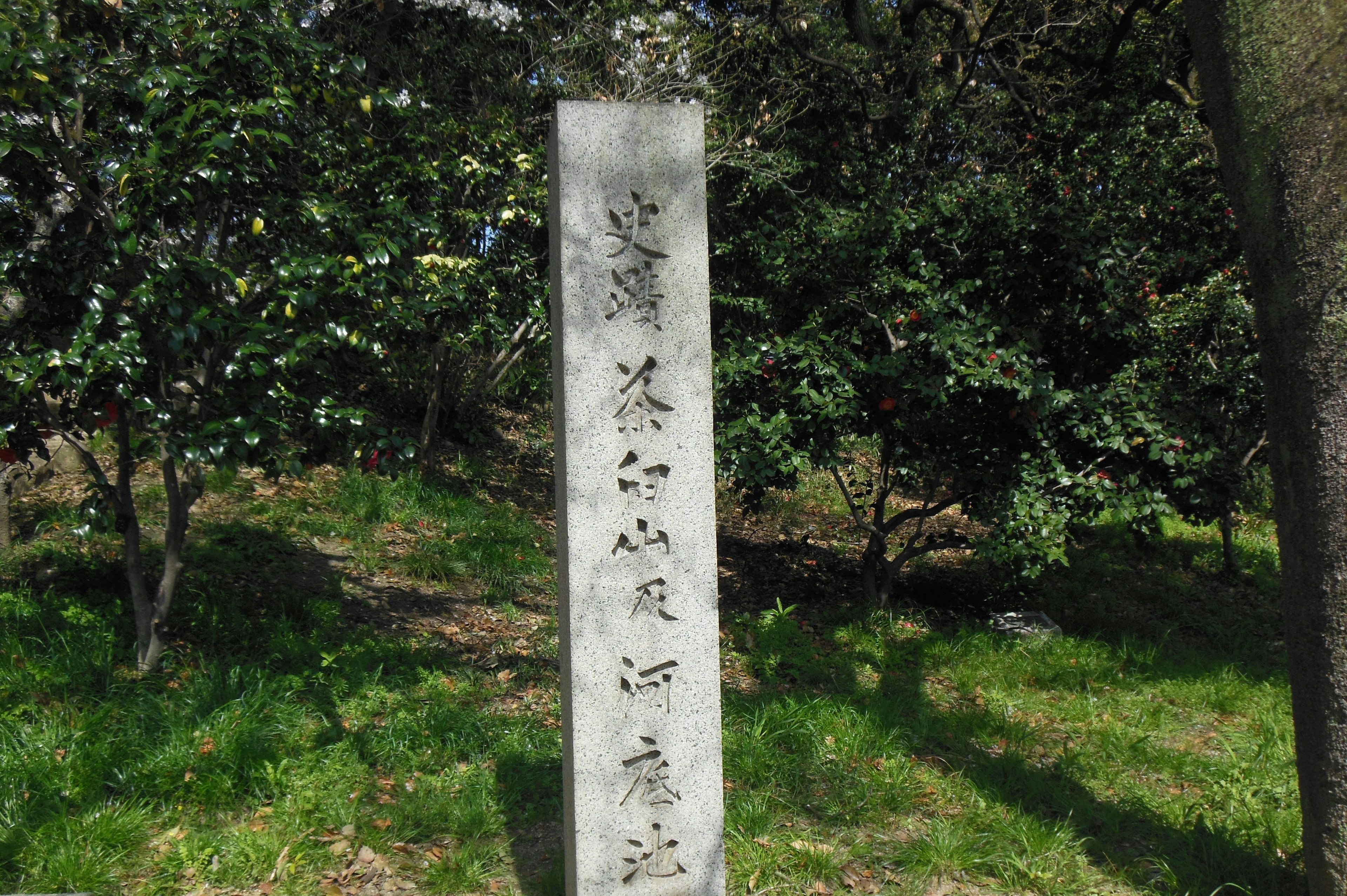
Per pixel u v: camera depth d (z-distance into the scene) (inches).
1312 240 105.4
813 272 253.0
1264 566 333.4
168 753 139.8
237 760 141.4
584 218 106.7
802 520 382.9
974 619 263.7
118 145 163.9
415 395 407.5
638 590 110.0
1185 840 143.5
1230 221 299.0
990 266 243.1
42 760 133.1
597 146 107.0
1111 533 354.3
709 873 114.2
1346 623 105.7
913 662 224.5
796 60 454.3
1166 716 199.3
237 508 264.8
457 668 199.5
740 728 172.9
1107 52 464.4
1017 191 262.4
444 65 366.9
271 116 162.6
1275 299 109.9
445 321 243.3
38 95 149.6
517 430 469.7
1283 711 201.2
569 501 107.1
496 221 293.6
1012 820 146.9
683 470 110.9
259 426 155.8
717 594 113.0
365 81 310.7
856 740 169.9
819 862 132.0
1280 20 107.4
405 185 247.1
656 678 111.1
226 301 171.5
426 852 132.3
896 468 253.8
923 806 152.9
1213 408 292.8
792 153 402.3
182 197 152.0
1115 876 134.3
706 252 111.3
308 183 188.1
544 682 198.5
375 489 309.6
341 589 232.2
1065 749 176.2
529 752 160.2
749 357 245.3
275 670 177.8
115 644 175.2
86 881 115.3
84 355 145.9
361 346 171.3
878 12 556.7
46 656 162.9
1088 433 227.8
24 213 165.8
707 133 398.0
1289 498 110.4
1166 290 309.0
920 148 430.6
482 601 251.4
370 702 171.2
